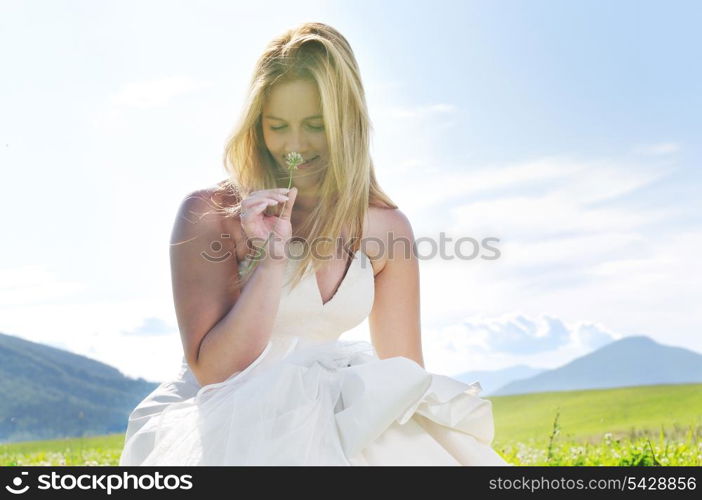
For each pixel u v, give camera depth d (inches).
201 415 89.6
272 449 83.5
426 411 88.6
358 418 84.4
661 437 224.7
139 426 100.0
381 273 115.0
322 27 105.5
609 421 425.4
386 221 114.0
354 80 105.1
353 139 106.0
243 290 96.3
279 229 96.6
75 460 246.4
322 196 105.7
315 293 103.8
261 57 104.0
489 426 91.6
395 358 86.9
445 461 86.2
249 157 107.0
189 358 99.6
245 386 88.6
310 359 93.7
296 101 102.0
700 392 480.4
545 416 486.0
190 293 101.6
